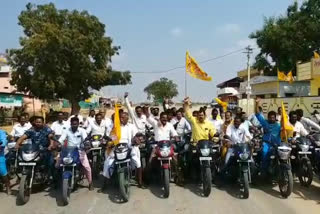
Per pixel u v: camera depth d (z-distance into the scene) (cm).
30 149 676
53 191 755
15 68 3052
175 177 834
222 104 1279
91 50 3017
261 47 3766
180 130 962
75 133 746
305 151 757
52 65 2872
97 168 868
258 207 643
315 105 1747
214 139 793
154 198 705
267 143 784
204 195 720
